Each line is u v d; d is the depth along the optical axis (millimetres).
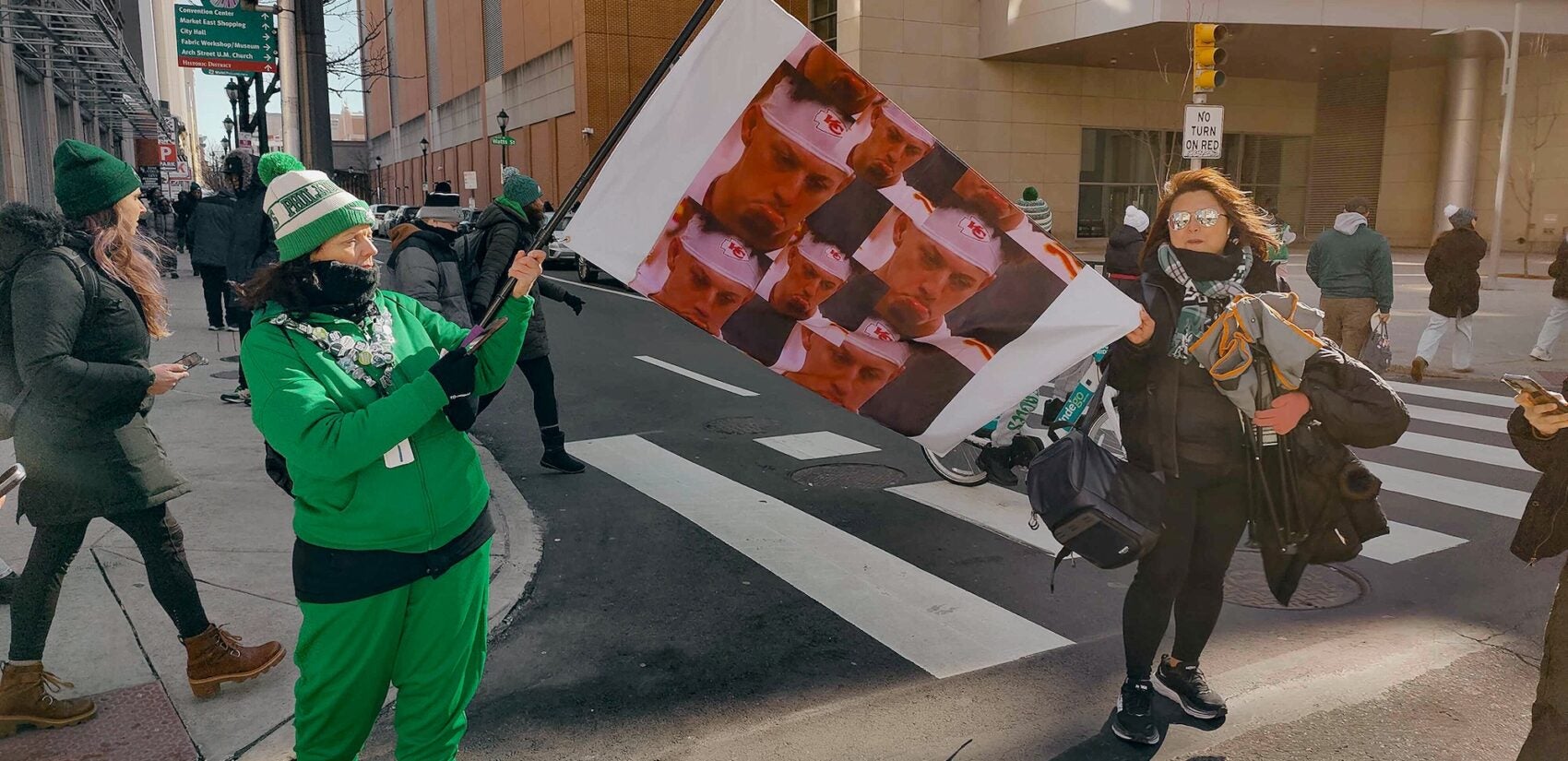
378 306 2568
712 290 3047
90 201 3057
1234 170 41406
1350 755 3227
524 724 3496
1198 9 29219
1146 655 3307
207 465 6453
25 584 3217
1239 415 3133
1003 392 3240
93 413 3062
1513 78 22016
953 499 6113
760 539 5398
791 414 8531
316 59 11352
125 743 3254
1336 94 40938
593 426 8078
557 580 4824
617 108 38500
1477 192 36938
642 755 3289
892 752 3301
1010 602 4566
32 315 2885
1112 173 38219
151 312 3254
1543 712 2303
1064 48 33031
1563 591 2283
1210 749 3277
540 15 42594
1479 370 11180
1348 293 9484
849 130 3031
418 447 2455
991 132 35781
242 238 7895
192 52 12312
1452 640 4121
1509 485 6531
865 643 4148
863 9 33562
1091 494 3062
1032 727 3455
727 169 2990
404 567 2436
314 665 2475
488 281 5750
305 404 2289
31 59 21375
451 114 59375
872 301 3141
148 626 4039
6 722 3236
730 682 3814
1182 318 3094
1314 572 4918
